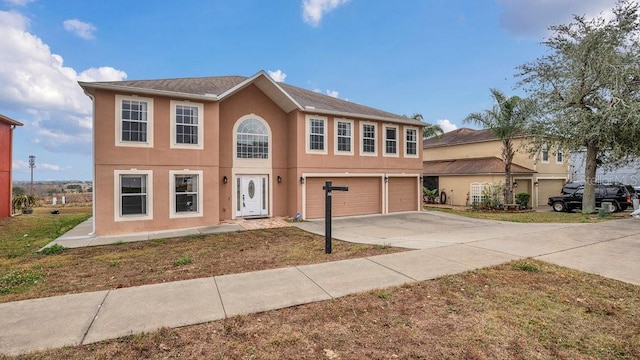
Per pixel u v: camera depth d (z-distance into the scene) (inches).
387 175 665.0
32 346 124.9
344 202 621.3
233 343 128.8
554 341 133.0
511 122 716.0
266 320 149.5
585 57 577.6
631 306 169.6
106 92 423.8
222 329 140.5
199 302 169.9
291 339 132.2
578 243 321.1
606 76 550.9
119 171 429.1
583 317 155.9
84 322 145.9
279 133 587.8
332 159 598.9
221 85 553.3
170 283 202.4
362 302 171.0
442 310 161.9
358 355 121.3
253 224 498.0
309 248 318.3
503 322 149.3
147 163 446.0
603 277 216.7
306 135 570.6
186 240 373.7
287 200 594.9
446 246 305.7
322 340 131.9
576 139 613.6
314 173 577.9
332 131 601.0
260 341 130.6
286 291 186.5
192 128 478.6
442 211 719.7
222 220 530.9
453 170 944.9
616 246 307.9
